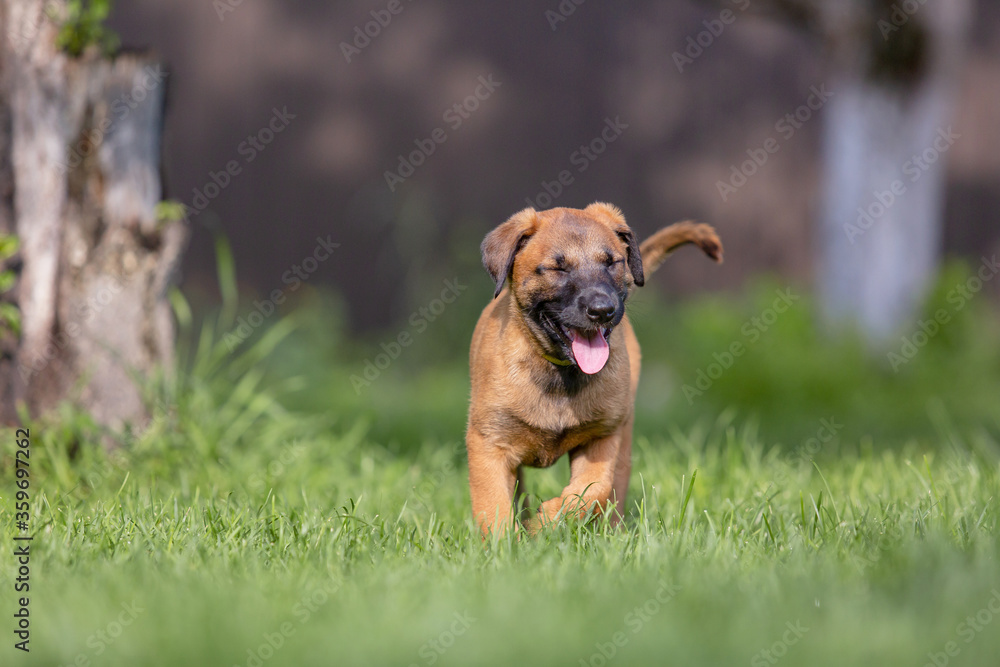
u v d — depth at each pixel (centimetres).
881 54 1534
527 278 702
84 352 912
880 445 1175
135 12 1844
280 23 1909
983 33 2084
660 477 831
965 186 2106
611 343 710
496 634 426
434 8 1966
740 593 480
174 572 527
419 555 584
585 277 683
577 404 695
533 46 2003
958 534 585
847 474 872
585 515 658
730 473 825
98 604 469
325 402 1508
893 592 476
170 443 902
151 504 688
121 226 930
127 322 935
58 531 621
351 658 411
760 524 654
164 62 966
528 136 2011
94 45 915
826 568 516
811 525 635
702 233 866
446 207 1981
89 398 911
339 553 579
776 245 2069
